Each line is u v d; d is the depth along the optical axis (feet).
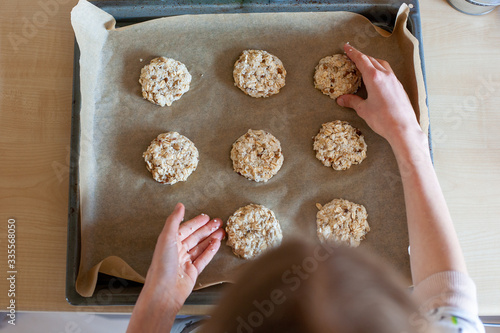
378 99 3.86
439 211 3.34
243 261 3.96
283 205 4.10
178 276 3.40
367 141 4.20
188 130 4.22
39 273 4.00
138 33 4.26
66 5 4.50
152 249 3.97
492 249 4.00
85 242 3.93
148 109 4.22
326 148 4.09
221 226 4.03
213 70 4.30
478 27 4.43
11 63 4.36
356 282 2.08
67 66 4.38
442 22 4.42
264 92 4.22
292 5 4.19
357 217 3.98
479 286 3.91
